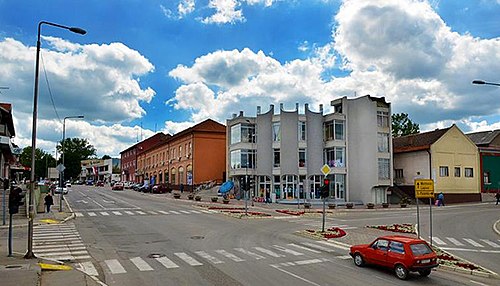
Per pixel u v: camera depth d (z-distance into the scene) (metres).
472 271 14.70
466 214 37.34
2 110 44.00
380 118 53.00
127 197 58.38
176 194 58.22
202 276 13.33
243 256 16.83
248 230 25.19
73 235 22.50
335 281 13.03
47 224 27.42
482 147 57.78
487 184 56.78
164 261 15.68
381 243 14.67
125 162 127.62
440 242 22.27
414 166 55.34
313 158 53.66
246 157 54.84
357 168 52.59
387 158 52.72
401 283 13.09
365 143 52.03
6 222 27.70
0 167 47.09
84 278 12.89
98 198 55.72
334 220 32.69
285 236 22.97
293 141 53.00
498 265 16.47
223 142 69.88
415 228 27.42
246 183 34.50
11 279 12.46
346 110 54.09
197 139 68.31
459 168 54.69
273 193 51.62
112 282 12.57
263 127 54.66
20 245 19.23
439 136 53.94
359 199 52.06
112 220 29.98
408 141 59.03
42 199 42.47
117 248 18.50
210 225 27.33
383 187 52.69
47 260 15.59
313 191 53.41
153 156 95.62
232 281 12.72
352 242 21.00
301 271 14.32
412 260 13.38
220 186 60.09
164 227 26.00
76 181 140.12
